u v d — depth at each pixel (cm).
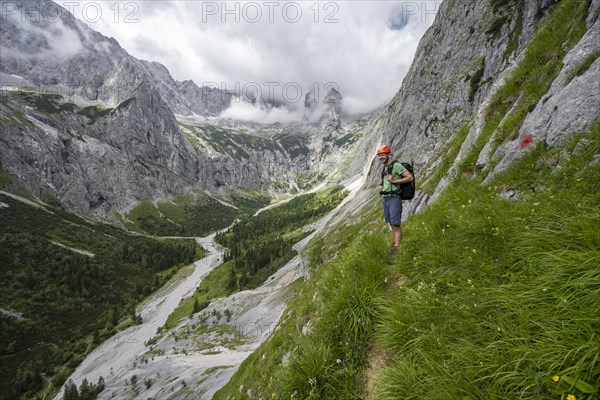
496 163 905
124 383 10038
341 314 620
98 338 14175
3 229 19688
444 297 475
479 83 7469
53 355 13038
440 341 394
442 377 339
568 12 1036
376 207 10031
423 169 4578
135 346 13062
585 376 244
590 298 293
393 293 618
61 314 15350
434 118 9456
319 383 523
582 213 410
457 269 517
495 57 7150
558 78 784
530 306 339
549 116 743
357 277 707
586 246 358
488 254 497
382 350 522
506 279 435
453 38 10906
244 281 16975
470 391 308
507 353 312
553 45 1042
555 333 287
